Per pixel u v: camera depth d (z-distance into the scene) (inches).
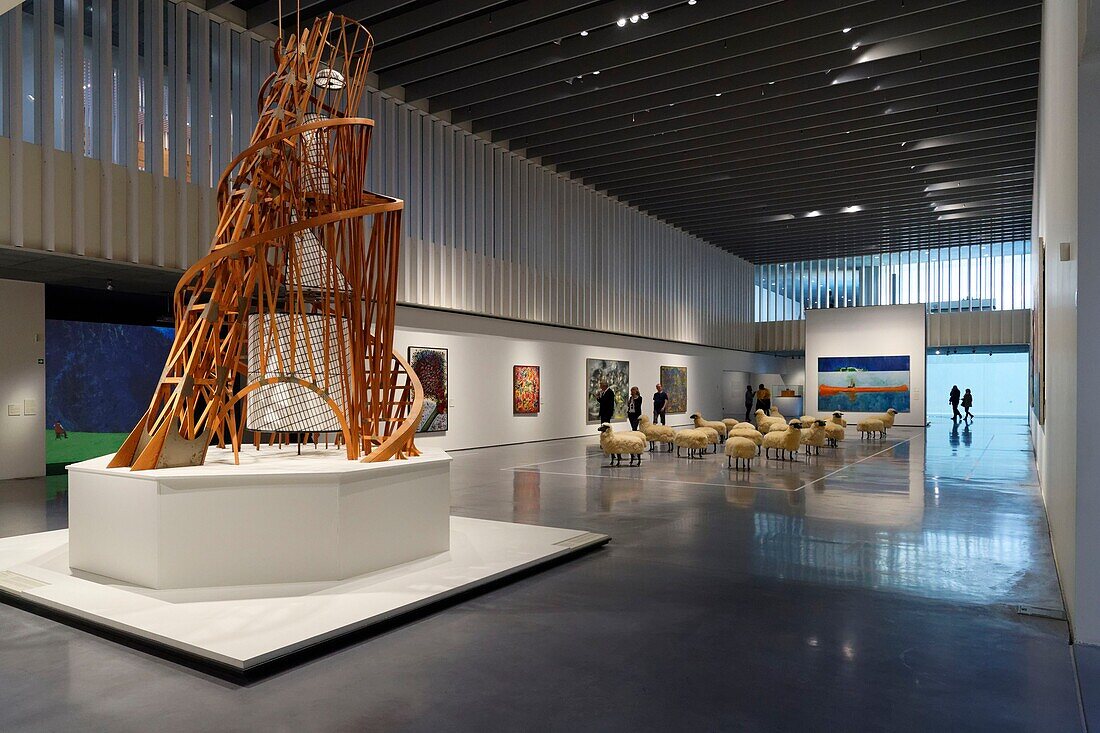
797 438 566.6
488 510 342.0
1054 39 259.1
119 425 648.4
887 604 196.1
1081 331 167.2
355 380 237.0
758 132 631.8
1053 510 258.7
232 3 476.7
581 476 475.5
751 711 130.9
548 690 139.9
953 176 750.5
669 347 1039.0
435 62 525.7
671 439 642.8
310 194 235.1
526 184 738.2
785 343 1321.4
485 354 703.1
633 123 614.2
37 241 390.0
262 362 224.8
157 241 438.9
